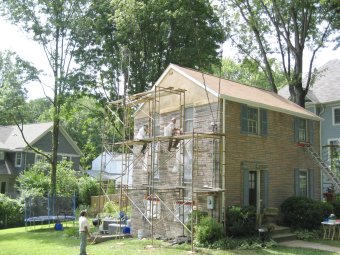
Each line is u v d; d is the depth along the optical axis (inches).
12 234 907.4
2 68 1240.8
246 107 777.6
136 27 1208.2
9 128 1876.2
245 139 762.8
